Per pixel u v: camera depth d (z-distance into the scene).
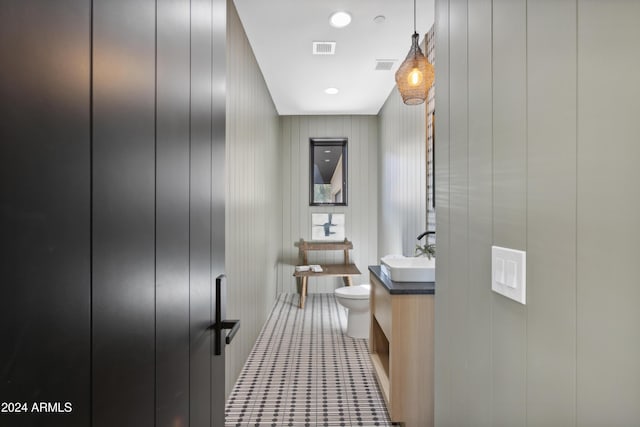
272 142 4.43
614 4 0.53
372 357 2.62
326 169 5.24
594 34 0.57
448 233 1.22
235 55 2.50
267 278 4.04
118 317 0.52
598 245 0.56
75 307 0.44
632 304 0.50
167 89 0.68
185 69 0.77
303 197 5.24
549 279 0.68
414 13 2.46
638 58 0.49
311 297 5.02
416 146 3.17
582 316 0.60
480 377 0.98
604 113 0.55
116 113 0.51
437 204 1.33
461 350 1.11
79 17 0.44
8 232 0.35
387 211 4.46
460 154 1.11
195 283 0.83
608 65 0.54
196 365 0.84
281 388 2.46
